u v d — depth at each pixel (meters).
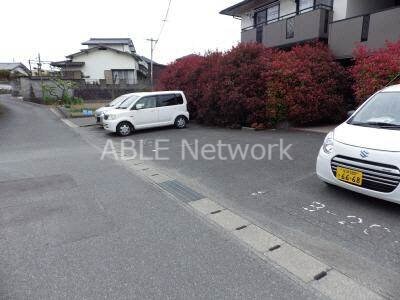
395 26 9.14
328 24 11.66
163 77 15.97
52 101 25.91
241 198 4.46
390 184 3.42
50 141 10.31
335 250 2.99
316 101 10.30
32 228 3.69
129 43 39.28
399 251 2.92
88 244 3.27
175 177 5.66
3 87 44.75
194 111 13.84
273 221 3.68
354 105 11.09
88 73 33.19
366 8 11.94
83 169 6.39
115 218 3.90
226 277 2.65
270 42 13.95
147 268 2.81
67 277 2.71
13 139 10.85
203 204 4.31
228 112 11.39
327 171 4.11
